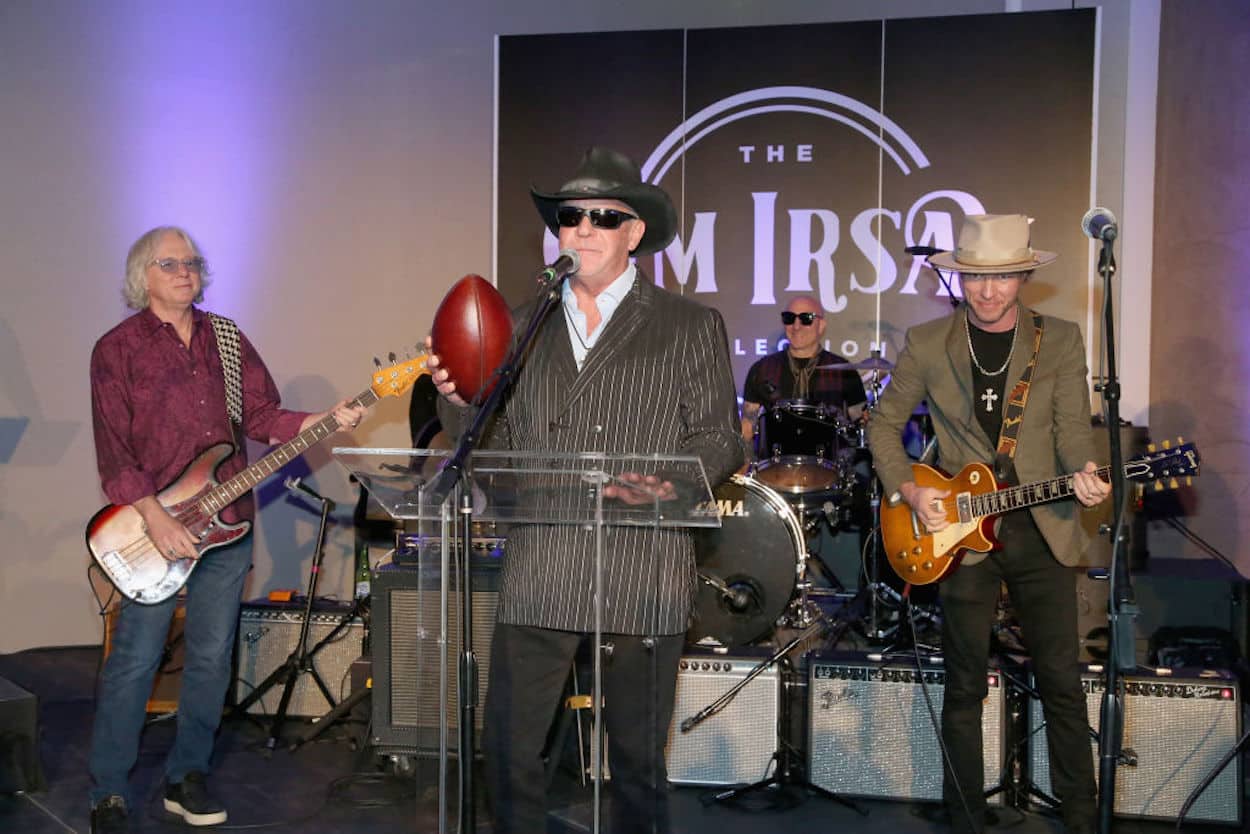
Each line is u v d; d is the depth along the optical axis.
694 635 4.61
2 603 5.94
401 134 6.12
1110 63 5.73
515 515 2.45
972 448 3.36
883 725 3.90
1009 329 3.35
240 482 3.52
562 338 2.79
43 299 5.98
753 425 5.83
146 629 3.49
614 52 5.90
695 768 4.00
